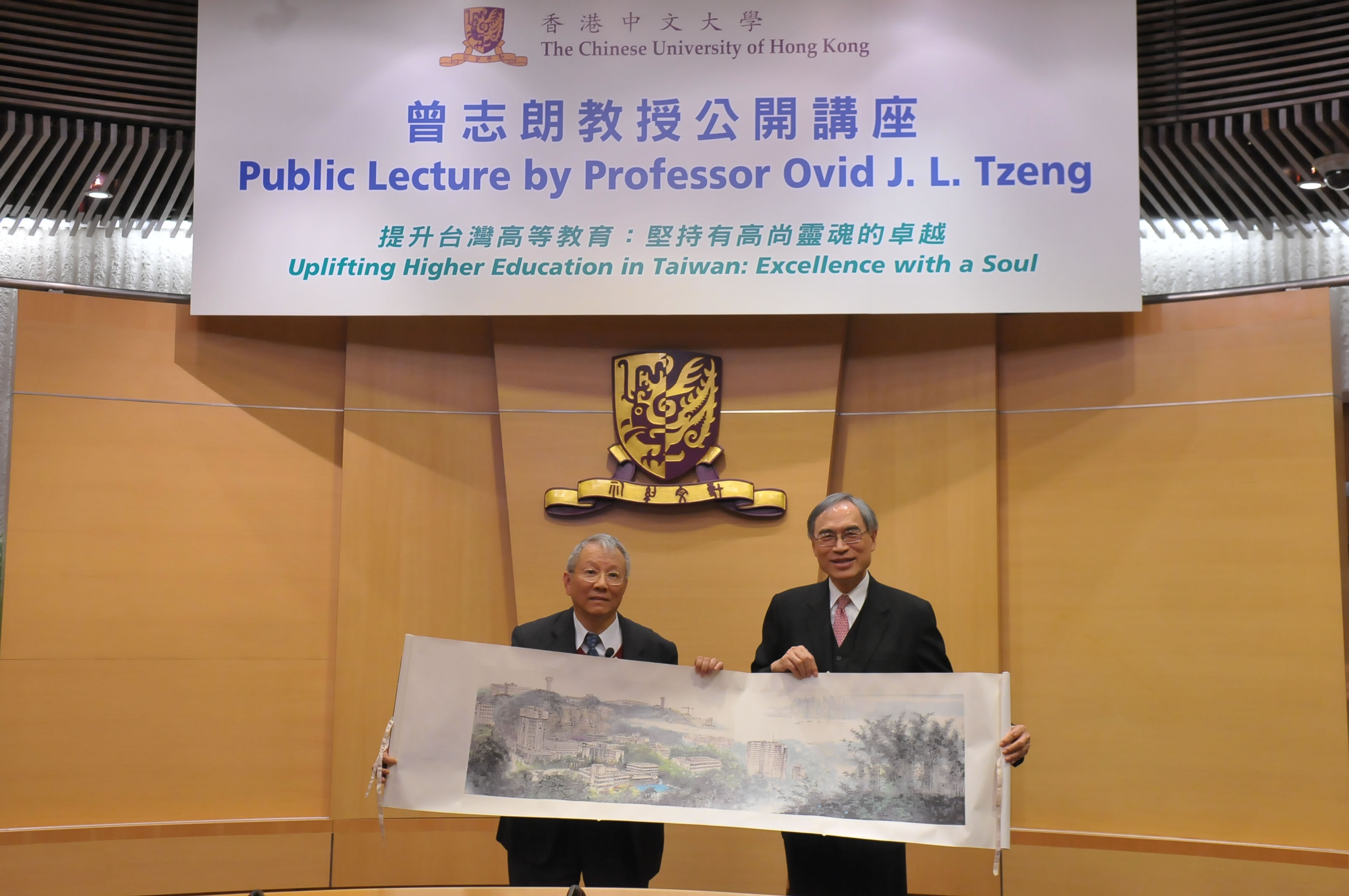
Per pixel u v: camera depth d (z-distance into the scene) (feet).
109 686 15.06
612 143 15.28
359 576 15.78
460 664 9.57
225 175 15.31
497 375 16.07
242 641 15.62
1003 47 15.15
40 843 14.44
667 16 15.40
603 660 9.71
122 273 17.58
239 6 15.51
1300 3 15.60
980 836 8.93
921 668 10.43
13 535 14.92
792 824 9.21
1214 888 14.21
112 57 16.40
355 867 15.38
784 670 9.69
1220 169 16.38
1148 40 16.43
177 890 14.87
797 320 15.99
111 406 15.49
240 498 15.87
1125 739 15.03
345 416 16.03
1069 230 14.85
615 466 15.87
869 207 15.05
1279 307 14.83
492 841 15.67
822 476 15.64
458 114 15.38
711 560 15.58
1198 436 15.10
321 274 15.19
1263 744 14.30
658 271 15.08
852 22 15.31
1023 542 15.84
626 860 10.32
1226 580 14.74
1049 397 15.97
